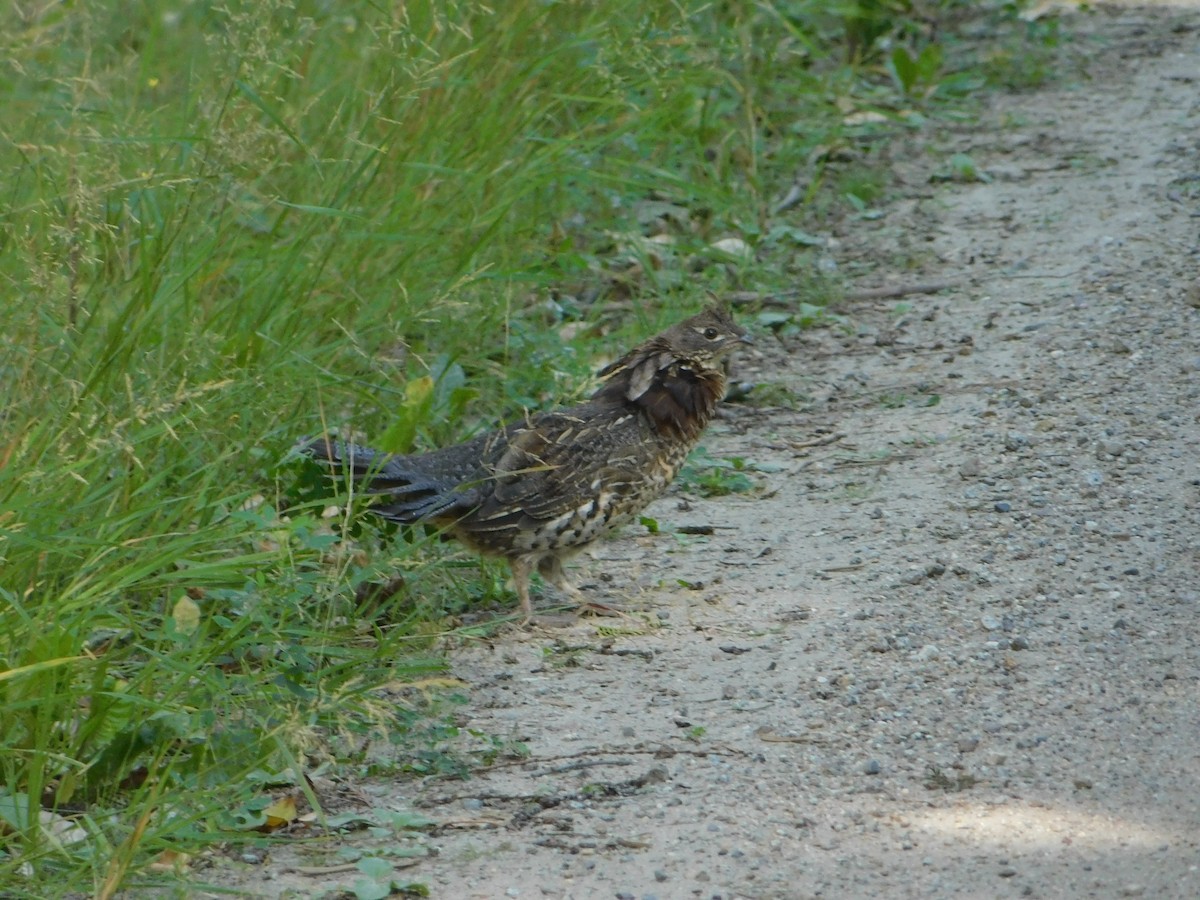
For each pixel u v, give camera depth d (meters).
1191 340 13.80
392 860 7.39
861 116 20.00
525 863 7.32
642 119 15.82
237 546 9.84
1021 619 9.63
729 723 8.63
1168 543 10.53
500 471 10.10
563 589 10.52
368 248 12.89
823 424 13.19
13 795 7.32
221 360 10.62
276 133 11.92
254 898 7.08
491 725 8.73
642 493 10.49
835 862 7.21
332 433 11.28
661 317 14.44
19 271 10.40
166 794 7.56
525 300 14.79
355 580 9.29
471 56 14.42
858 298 15.59
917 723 8.51
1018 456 12.05
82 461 8.62
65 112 12.05
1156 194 17.20
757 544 11.15
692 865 7.25
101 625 8.70
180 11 16.36
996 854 7.21
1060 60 22.02
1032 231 16.64
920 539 10.88
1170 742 8.13
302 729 7.61
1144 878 6.94
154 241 11.19
